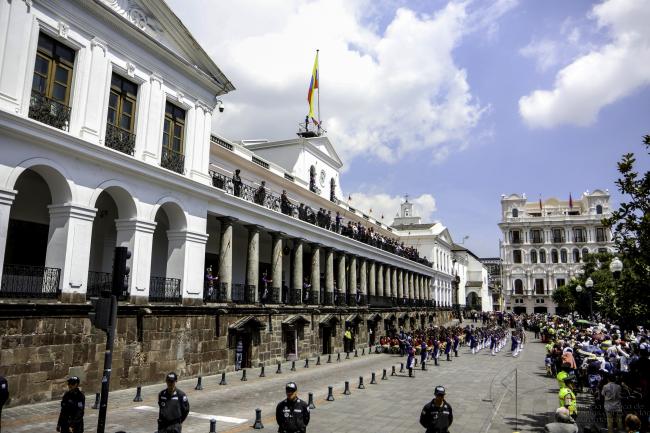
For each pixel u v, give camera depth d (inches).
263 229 1127.6
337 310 1446.9
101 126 713.0
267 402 675.4
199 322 868.0
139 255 762.8
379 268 1951.3
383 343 1502.2
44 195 764.0
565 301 2281.0
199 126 926.4
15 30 602.2
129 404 619.2
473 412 633.0
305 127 1798.7
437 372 1032.8
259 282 1380.4
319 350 1325.0
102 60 722.8
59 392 611.8
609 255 731.4
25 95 610.2
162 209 919.7
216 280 999.0
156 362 767.7
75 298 652.1
